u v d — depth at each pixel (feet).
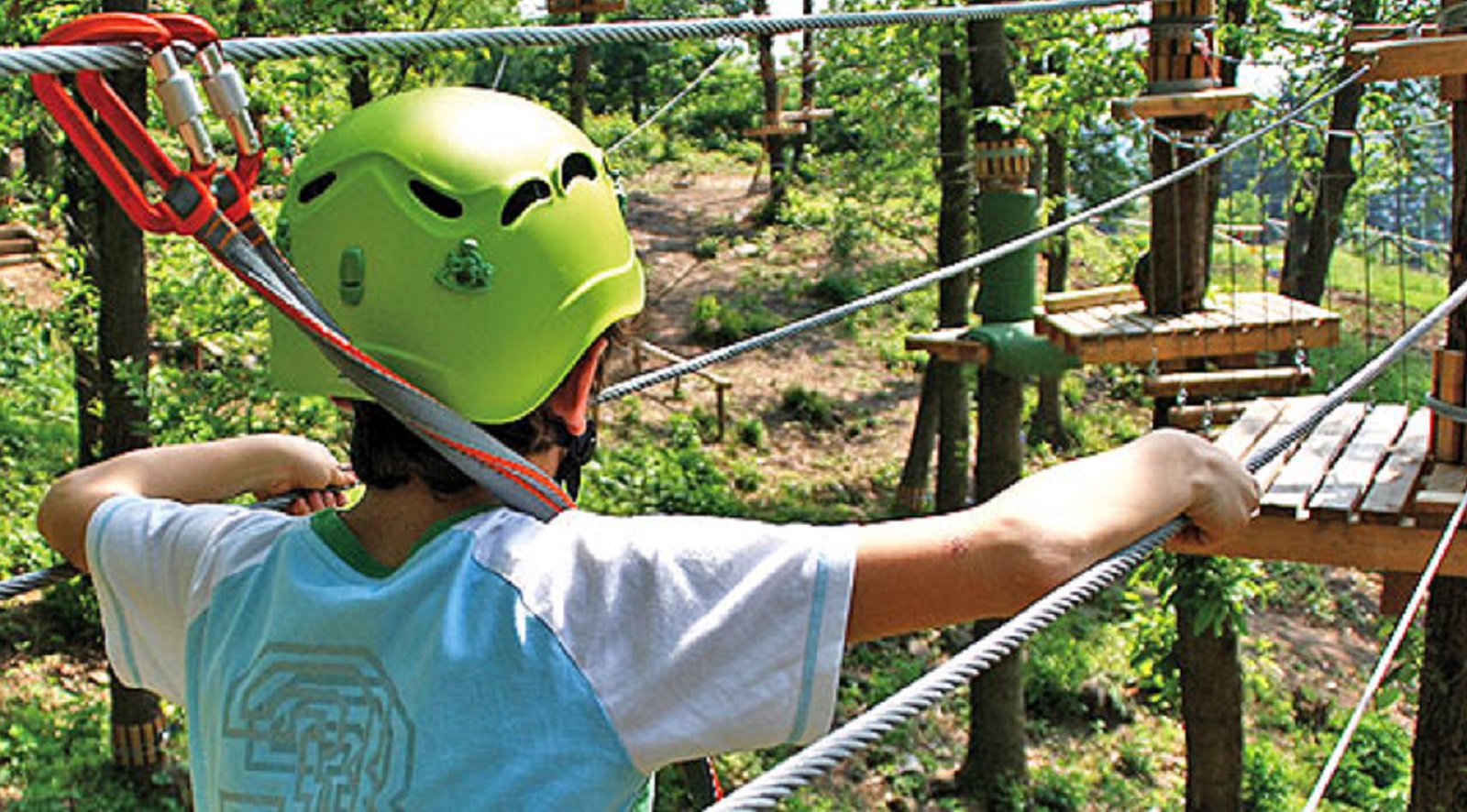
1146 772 49.03
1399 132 33.81
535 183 4.49
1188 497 4.79
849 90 64.08
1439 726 24.89
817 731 4.17
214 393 33.37
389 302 4.35
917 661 52.06
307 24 35.47
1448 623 24.62
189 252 36.29
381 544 4.52
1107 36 39.22
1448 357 19.40
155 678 5.05
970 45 41.47
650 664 4.14
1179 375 26.99
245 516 5.00
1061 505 4.53
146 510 5.17
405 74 41.01
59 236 74.64
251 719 4.33
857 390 78.79
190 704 4.70
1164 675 36.68
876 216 73.61
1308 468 19.71
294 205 4.56
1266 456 7.73
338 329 4.41
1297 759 50.52
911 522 4.41
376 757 4.13
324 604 4.35
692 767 5.53
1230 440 21.27
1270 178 48.39
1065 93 39.01
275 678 4.34
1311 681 56.18
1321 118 50.85
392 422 4.48
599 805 4.09
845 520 65.21
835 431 74.49
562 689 4.10
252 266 3.88
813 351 82.89
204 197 3.82
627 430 70.33
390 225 4.36
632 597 4.20
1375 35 21.95
